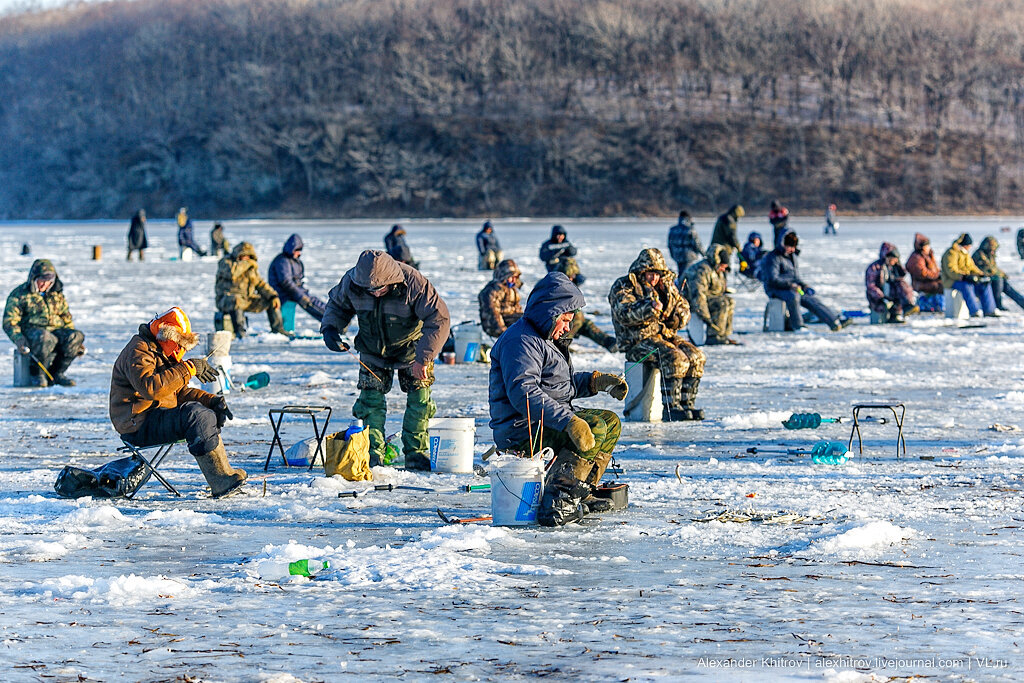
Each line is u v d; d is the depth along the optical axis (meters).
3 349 60.44
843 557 19.34
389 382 29.22
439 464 28.27
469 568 18.77
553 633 15.14
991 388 43.50
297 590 17.44
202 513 23.06
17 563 19.27
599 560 19.30
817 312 67.12
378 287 27.55
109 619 15.95
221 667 13.84
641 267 37.00
